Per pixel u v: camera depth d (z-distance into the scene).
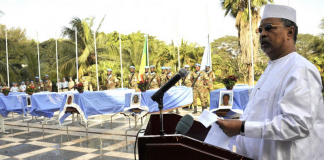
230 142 1.86
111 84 13.61
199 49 21.33
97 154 5.03
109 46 25.33
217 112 5.72
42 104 7.23
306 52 18.16
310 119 1.24
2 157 5.12
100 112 6.76
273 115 1.41
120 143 5.76
